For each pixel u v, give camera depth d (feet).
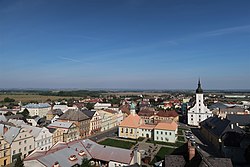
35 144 272.92
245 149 255.91
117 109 557.74
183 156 155.74
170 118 547.49
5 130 256.11
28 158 191.93
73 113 378.53
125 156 217.36
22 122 336.29
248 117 400.47
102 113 459.73
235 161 253.85
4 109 623.77
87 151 228.02
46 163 183.32
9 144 236.02
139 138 366.84
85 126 385.91
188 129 467.11
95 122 419.33
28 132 262.67
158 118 557.33
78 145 232.94
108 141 346.95
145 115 567.59
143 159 250.57
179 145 324.19
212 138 342.64
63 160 197.98
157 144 329.93
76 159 207.72
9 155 236.43
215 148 313.53
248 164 244.42
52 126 339.16
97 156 221.46
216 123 368.89
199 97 512.22
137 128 368.68
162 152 286.05
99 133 415.23
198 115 510.58
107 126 464.24
